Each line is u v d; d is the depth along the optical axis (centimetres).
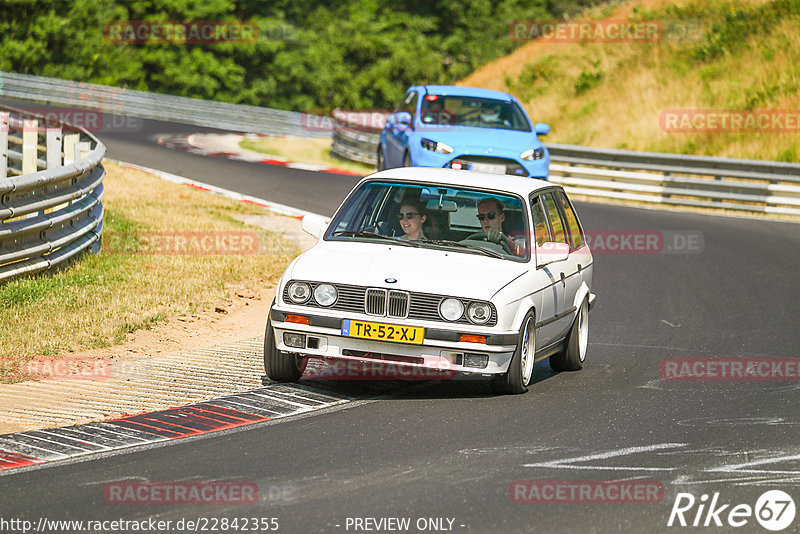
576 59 14762
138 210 6322
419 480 2178
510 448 2453
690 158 8862
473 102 6888
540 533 1884
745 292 5194
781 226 7712
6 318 3712
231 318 4194
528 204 3291
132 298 4197
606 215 7650
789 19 13012
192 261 5062
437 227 3241
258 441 2475
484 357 2909
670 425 2730
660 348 3931
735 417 2841
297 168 9681
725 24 13462
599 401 3008
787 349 3916
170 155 10044
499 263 3116
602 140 12194
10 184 3962
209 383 3106
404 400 2950
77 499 2027
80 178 4916
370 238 3212
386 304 2906
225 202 7100
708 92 12300
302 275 2978
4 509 1967
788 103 11475
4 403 2825
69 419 2678
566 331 3491
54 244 4359
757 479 2262
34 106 14425
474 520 1939
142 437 2502
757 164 8656
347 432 2566
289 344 2980
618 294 5078
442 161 6406
